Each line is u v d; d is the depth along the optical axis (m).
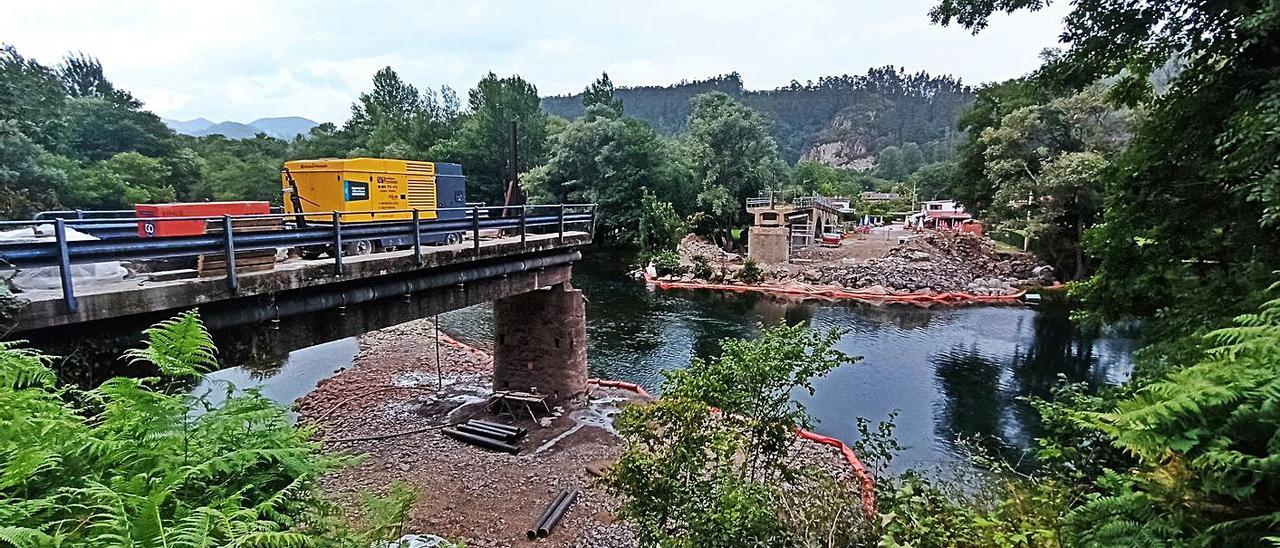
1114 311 9.23
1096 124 31.05
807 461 11.34
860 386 17.27
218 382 4.33
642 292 33.09
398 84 76.94
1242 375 3.07
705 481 5.64
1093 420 3.84
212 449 3.51
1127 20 7.59
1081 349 20.75
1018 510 5.33
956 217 60.31
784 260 39.03
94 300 5.44
